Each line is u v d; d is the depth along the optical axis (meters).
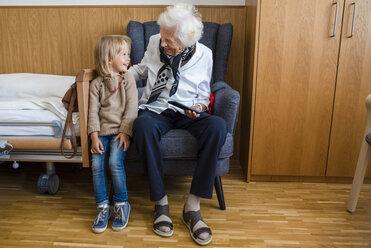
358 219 1.46
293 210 1.54
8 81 1.76
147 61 1.62
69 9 2.20
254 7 1.77
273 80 1.75
